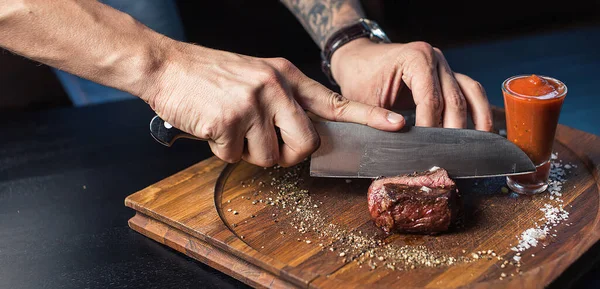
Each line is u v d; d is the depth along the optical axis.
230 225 0.77
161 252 0.77
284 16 1.19
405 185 0.75
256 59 0.77
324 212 0.78
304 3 0.95
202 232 0.75
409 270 0.70
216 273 0.74
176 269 0.75
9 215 0.84
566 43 1.10
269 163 0.78
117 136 0.98
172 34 1.16
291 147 0.77
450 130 0.78
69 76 1.16
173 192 0.82
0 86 1.14
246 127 0.75
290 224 0.77
